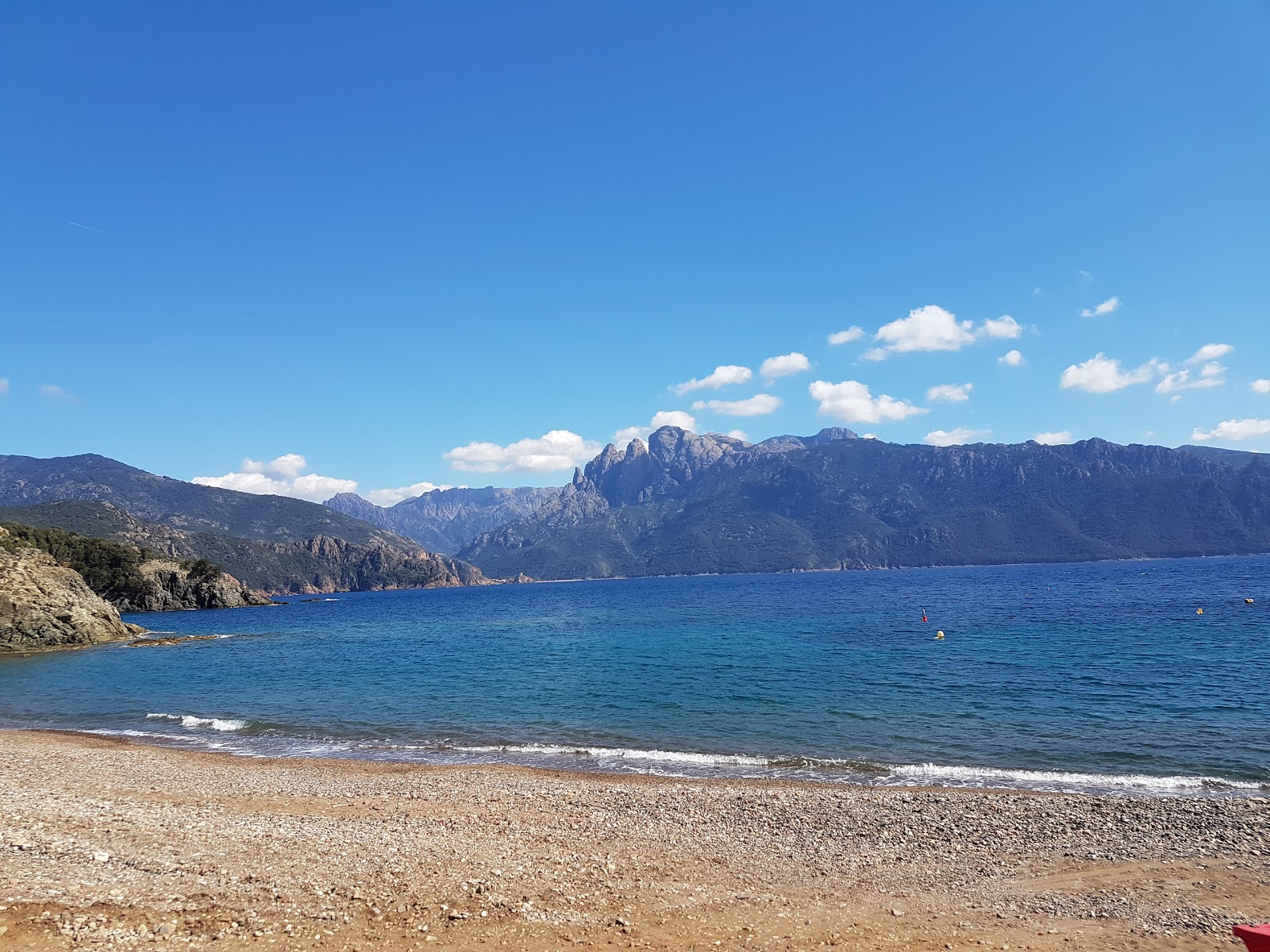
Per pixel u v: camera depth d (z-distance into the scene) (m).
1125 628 71.19
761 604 142.38
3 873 14.36
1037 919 13.39
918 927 13.07
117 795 22.73
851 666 51.00
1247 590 123.56
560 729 33.97
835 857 16.81
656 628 95.12
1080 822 18.77
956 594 150.00
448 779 25.05
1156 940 12.49
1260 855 16.23
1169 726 30.81
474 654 69.38
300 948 11.72
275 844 17.12
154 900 13.30
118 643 86.62
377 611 174.12
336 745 31.61
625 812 20.44
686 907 13.86
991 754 27.48
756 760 27.48
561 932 12.55
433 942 12.05
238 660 68.06
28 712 41.31
